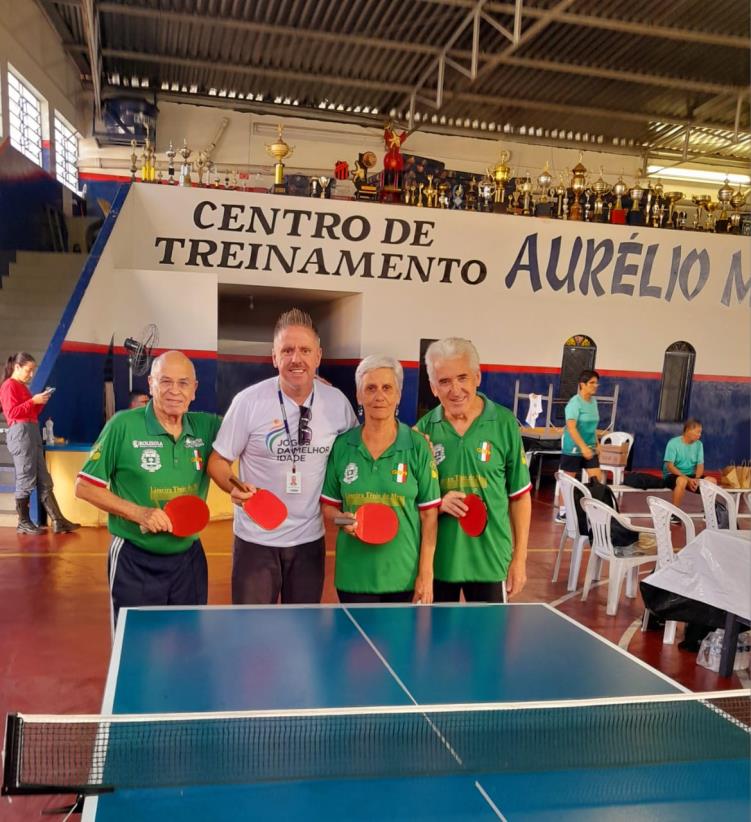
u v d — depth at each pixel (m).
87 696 3.77
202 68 13.51
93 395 9.54
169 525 2.86
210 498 7.95
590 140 16.89
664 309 12.33
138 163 13.99
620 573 5.37
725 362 12.67
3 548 6.55
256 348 17.12
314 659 2.27
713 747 1.81
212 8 11.23
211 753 1.67
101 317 9.70
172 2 11.08
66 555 6.38
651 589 4.76
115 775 1.57
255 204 10.77
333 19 11.41
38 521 7.40
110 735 1.73
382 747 1.74
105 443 2.97
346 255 11.18
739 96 13.63
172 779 1.56
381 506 2.89
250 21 11.52
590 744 1.80
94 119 14.02
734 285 12.48
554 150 16.94
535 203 12.28
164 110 14.90
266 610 2.75
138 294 9.99
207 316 10.13
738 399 12.81
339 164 11.71
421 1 10.63
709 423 12.77
